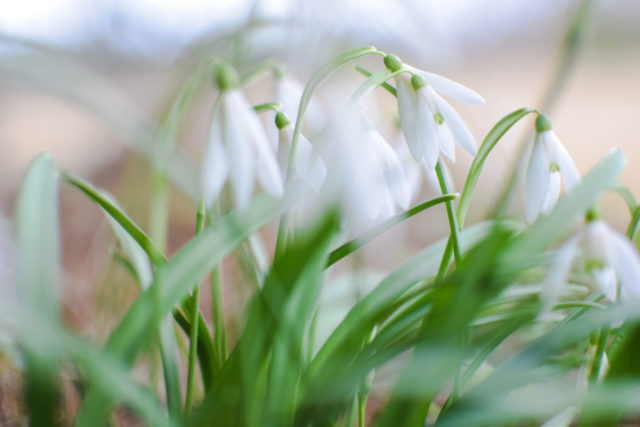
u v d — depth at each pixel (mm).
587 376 312
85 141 1034
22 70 302
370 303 324
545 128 305
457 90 308
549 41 1168
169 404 309
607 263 278
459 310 279
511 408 283
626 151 1020
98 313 396
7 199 900
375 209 286
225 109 283
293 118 333
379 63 565
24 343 266
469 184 313
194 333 307
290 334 294
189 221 700
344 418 334
